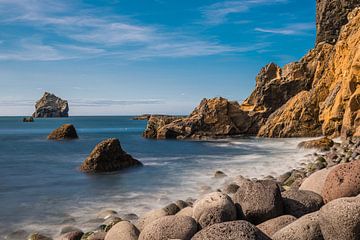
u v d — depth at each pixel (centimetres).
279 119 4731
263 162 2438
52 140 5212
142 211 1258
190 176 1944
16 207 1370
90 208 1327
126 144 4450
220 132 5212
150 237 679
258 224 727
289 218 700
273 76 5706
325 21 5897
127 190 1631
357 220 570
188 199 1320
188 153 3291
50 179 2000
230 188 1344
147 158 2897
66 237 939
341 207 587
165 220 699
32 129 9575
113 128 10731
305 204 770
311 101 4509
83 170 2230
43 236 996
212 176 1909
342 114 3359
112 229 780
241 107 5753
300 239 604
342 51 4059
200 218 709
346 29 4116
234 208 729
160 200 1405
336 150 2450
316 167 1741
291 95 5331
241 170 2081
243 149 3556
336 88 3712
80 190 1673
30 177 2083
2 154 3403
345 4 5719
